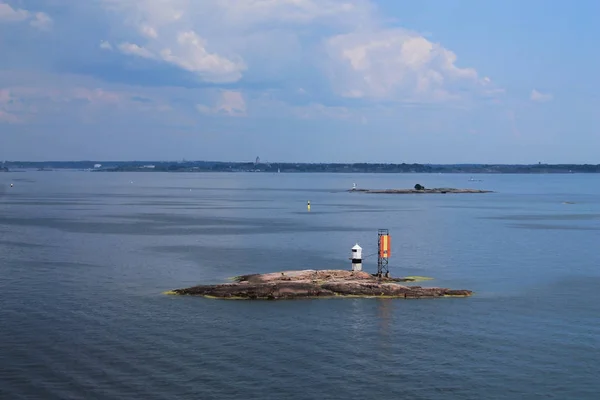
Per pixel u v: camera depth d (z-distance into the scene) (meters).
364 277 76.12
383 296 68.25
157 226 139.00
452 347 52.38
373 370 47.31
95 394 42.50
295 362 48.62
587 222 154.12
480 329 57.22
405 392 43.69
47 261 89.06
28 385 43.78
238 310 62.41
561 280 78.94
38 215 164.12
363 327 57.44
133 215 168.38
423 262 92.31
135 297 67.44
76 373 45.91
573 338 54.88
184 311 61.88
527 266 88.94
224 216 168.25
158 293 69.38
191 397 42.28
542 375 46.78
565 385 45.12
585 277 80.94
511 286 75.12
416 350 51.56
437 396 43.22
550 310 63.88
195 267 86.50
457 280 78.62
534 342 53.78
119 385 43.97
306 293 67.75
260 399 42.19
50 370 46.38
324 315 61.06
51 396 42.16
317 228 137.62
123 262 89.50
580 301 67.69
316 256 97.06
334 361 48.94
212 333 55.12
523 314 62.34
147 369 46.81
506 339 54.47
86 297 67.25
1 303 64.31
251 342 52.94
